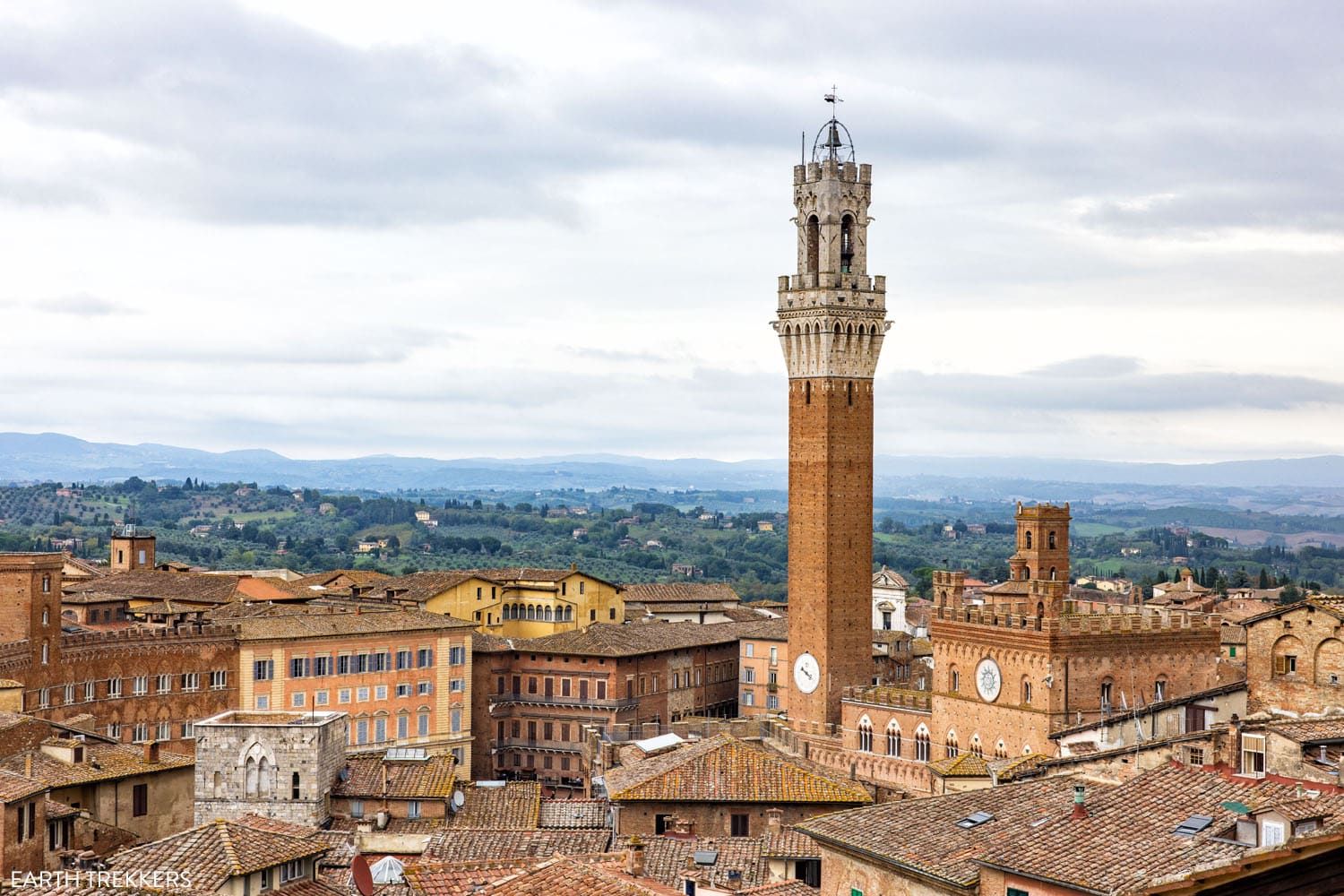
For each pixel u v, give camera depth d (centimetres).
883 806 10244
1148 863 8131
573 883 9369
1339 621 12194
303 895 11088
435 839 13738
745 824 14700
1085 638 19600
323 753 16112
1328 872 5719
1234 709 14512
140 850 11069
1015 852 8594
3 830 11656
